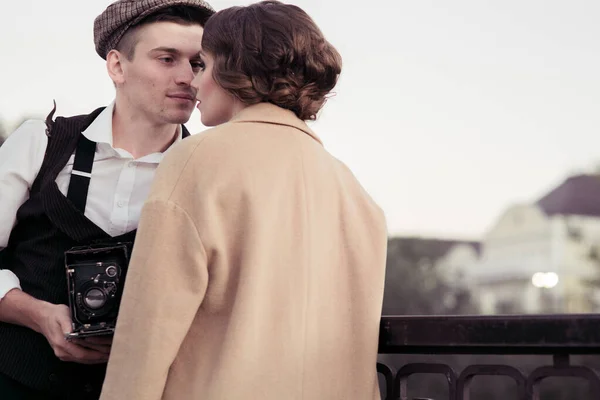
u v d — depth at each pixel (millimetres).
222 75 1571
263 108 1558
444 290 47750
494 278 47156
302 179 1513
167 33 1911
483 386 27812
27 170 1858
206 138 1480
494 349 1418
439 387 24906
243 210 1433
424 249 48688
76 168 1867
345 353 1531
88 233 1801
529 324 1360
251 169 1458
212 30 1609
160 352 1361
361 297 1557
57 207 1804
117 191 1878
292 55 1545
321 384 1479
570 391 25469
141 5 1908
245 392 1379
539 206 48406
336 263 1550
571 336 1312
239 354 1378
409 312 47438
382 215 1650
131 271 1408
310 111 1610
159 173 1468
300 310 1457
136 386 1352
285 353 1430
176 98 1929
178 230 1411
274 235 1454
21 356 1812
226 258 1415
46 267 1824
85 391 1814
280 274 1451
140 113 1952
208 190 1423
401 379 1554
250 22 1567
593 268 45219
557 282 44625
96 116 1966
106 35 1969
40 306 1744
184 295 1384
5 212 1851
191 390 1399
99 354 1726
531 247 46719
